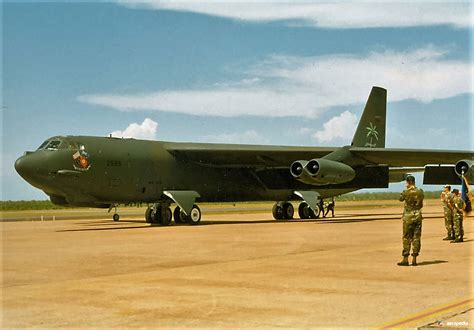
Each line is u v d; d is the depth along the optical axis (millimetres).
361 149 29719
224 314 8188
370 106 35656
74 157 26078
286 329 7336
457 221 18312
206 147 29500
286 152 29344
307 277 11312
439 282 10609
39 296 9672
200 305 8812
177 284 10719
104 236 22000
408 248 12797
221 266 13094
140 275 11898
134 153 28188
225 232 23234
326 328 7348
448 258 14117
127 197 28266
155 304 8930
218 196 31797
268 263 13484
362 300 9039
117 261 14180
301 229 24594
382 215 40656
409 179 12742
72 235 22703
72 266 13336
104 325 7672
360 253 15258
